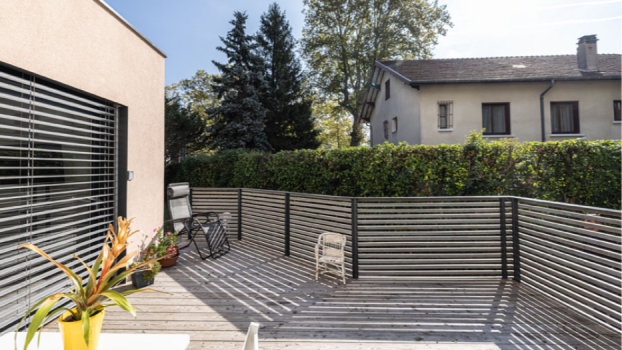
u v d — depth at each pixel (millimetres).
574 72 10727
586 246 3330
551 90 10570
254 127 15648
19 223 2988
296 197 5684
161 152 5426
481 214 4492
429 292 4102
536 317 3393
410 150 5738
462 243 4473
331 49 21266
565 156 5238
